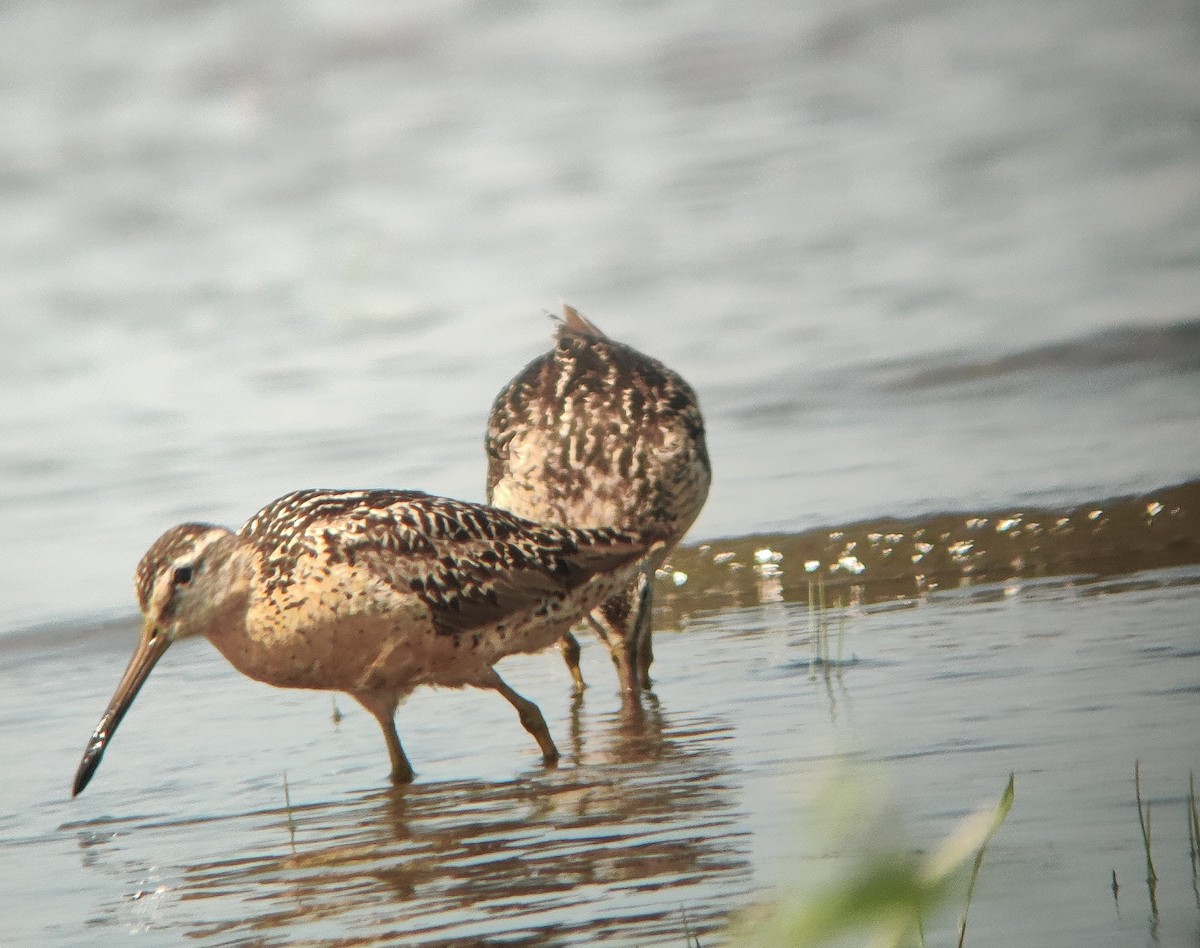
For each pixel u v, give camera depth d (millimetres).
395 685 9172
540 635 9523
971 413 16016
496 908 6789
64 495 15648
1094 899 6258
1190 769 7598
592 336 12570
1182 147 25578
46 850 8195
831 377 17328
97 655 12398
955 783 7734
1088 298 19062
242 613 9125
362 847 7836
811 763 8430
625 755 9055
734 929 3502
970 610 11438
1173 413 15234
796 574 12875
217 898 7250
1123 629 10344
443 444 15984
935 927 6129
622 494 11234
